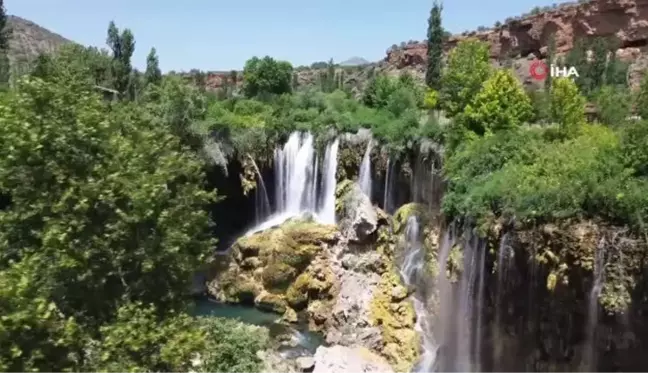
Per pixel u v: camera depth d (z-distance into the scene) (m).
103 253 15.51
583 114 33.94
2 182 14.74
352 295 35.06
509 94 34.56
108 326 14.58
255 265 39.41
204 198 19.64
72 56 47.19
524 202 25.20
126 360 14.49
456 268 29.33
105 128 16.34
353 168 40.69
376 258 36.38
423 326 32.69
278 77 69.06
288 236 38.59
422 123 39.34
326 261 37.56
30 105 15.17
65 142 15.04
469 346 28.91
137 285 16.28
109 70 54.47
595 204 23.56
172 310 16.58
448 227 31.23
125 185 15.57
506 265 25.84
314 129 42.72
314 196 42.38
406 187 37.88
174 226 17.39
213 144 41.97
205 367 20.14
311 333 34.81
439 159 34.75
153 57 66.62
